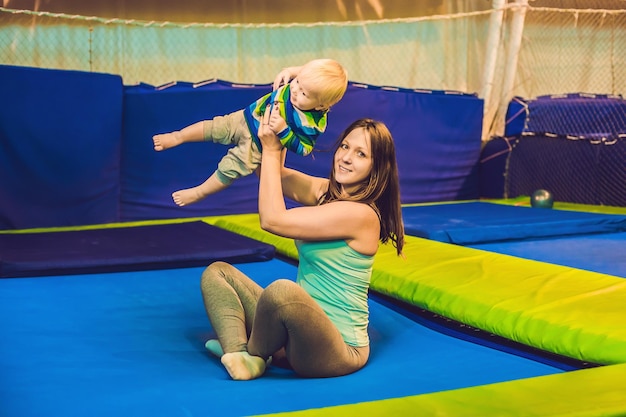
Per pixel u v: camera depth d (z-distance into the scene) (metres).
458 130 8.42
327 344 2.57
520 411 2.15
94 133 6.59
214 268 2.92
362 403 2.23
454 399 2.27
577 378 2.50
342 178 2.69
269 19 8.08
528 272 4.02
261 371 2.68
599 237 6.21
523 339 3.06
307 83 2.57
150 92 6.85
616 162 7.57
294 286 2.49
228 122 3.01
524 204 7.86
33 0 7.11
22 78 6.28
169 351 3.04
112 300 3.96
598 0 9.08
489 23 8.58
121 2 7.46
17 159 6.34
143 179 6.91
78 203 6.62
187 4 7.72
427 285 3.73
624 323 3.01
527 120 8.40
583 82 9.07
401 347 3.18
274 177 2.64
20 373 2.71
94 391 2.50
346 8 8.33
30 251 4.95
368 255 2.70
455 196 8.54
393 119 8.01
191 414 2.28
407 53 8.62
